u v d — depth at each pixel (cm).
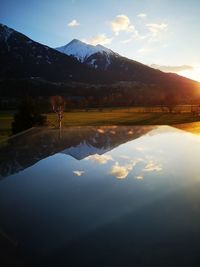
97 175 186
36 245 91
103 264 78
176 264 78
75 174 189
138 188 157
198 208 125
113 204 131
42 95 13212
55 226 106
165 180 172
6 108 7844
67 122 3838
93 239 95
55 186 161
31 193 148
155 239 94
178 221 110
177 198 139
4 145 310
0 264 80
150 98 9425
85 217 115
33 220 113
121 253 85
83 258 82
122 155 253
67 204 131
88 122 3922
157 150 277
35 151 273
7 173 190
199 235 97
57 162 226
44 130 490
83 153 262
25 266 79
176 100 6262
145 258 81
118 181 171
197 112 5650
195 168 203
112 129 491
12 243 93
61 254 85
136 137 374
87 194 147
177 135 396
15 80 15938
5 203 133
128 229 103
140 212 120
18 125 2162
